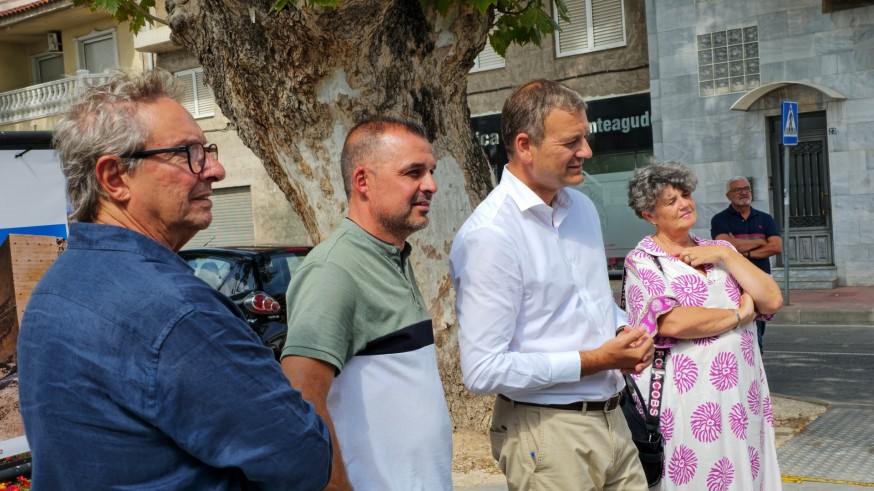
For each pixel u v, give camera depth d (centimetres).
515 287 279
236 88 567
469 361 279
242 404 160
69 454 158
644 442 315
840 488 517
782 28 1553
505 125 294
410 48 566
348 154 241
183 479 161
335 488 207
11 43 2753
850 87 1494
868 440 620
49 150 421
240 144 2339
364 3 512
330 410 225
